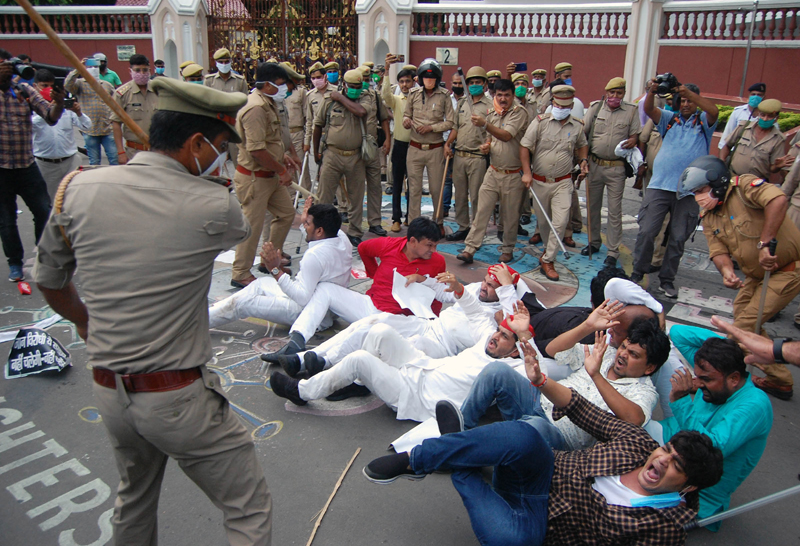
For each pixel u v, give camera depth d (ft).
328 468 10.55
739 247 13.37
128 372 6.39
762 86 22.84
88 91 28.37
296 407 12.37
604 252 23.06
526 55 46.21
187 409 6.56
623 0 43.80
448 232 25.08
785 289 13.05
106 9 54.39
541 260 20.48
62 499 9.68
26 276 18.72
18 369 13.16
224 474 6.97
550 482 8.33
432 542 9.04
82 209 6.29
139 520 7.43
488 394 10.04
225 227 6.69
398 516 9.53
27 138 17.25
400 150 24.48
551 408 10.32
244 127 16.40
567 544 8.25
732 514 8.93
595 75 44.14
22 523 9.16
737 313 14.26
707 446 7.62
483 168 22.77
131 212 6.31
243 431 7.17
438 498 9.97
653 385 10.44
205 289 6.84
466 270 20.81
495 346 11.22
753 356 9.29
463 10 47.03
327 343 13.25
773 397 13.47
